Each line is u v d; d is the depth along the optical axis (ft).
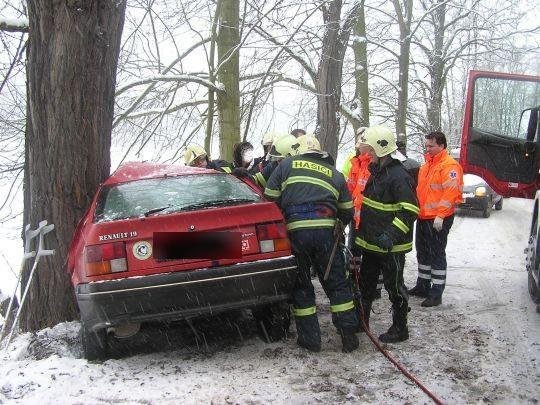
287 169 15.80
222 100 34.65
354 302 16.57
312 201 15.31
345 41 30.19
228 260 14.33
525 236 36.19
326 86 30.09
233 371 14.16
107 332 15.60
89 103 17.11
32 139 17.30
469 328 17.29
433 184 20.15
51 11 16.43
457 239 35.06
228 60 31.86
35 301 17.58
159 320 14.12
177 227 14.15
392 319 17.42
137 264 13.85
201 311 14.25
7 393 13.01
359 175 20.63
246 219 14.66
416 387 13.12
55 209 17.22
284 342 16.30
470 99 27.25
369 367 14.34
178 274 13.82
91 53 16.85
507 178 26.50
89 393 12.92
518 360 14.71
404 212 15.40
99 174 17.65
